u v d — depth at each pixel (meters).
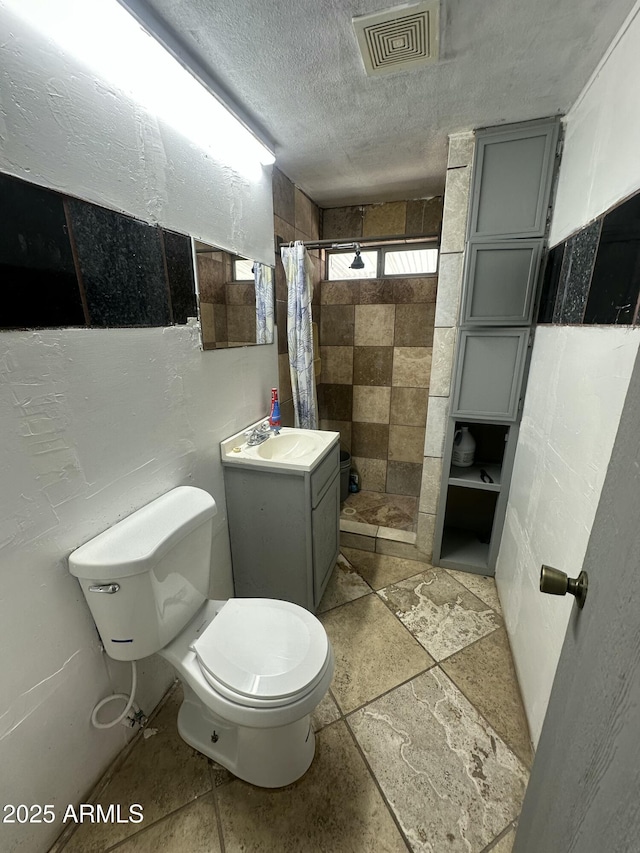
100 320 0.96
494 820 1.02
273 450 1.75
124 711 1.11
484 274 1.62
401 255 2.52
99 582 0.94
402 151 1.74
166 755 1.18
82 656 1.01
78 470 0.94
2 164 0.72
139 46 0.91
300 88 1.25
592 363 1.03
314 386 2.13
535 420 1.52
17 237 0.75
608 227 0.99
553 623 1.12
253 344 1.77
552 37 1.02
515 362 1.68
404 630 1.66
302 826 1.01
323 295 2.67
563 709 0.64
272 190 1.86
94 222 0.92
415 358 2.60
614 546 0.53
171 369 1.24
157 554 1.00
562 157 1.43
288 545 1.61
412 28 0.99
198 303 1.35
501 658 1.51
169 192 1.17
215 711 0.98
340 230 2.58
